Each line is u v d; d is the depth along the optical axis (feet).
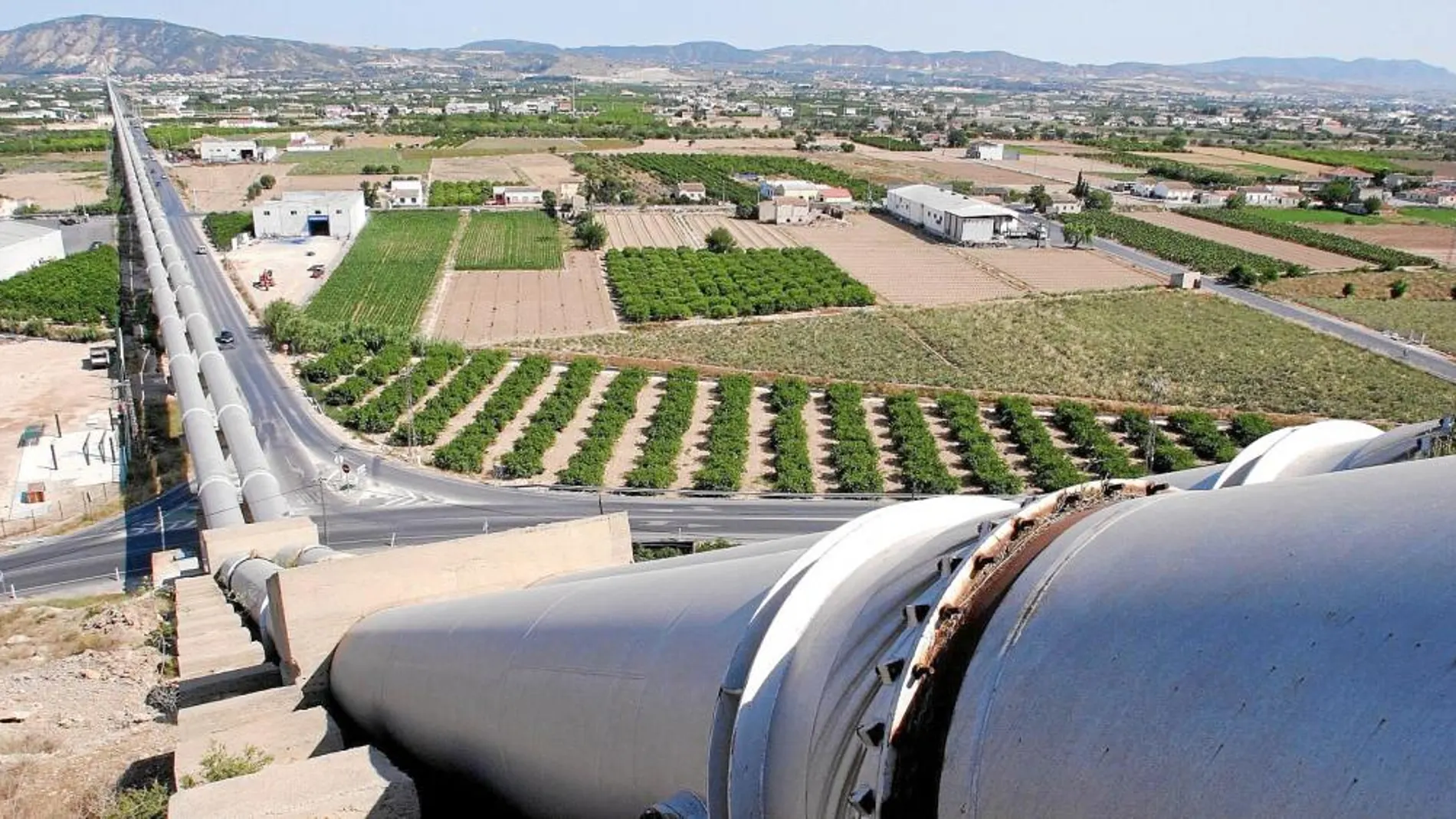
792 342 369.30
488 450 266.36
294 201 548.31
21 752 103.60
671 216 625.41
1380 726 22.43
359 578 92.43
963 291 451.12
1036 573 33.22
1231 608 26.94
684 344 366.02
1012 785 28.63
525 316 403.34
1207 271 488.44
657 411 292.20
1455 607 23.07
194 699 97.19
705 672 47.37
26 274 433.89
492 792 68.33
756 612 44.52
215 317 389.80
